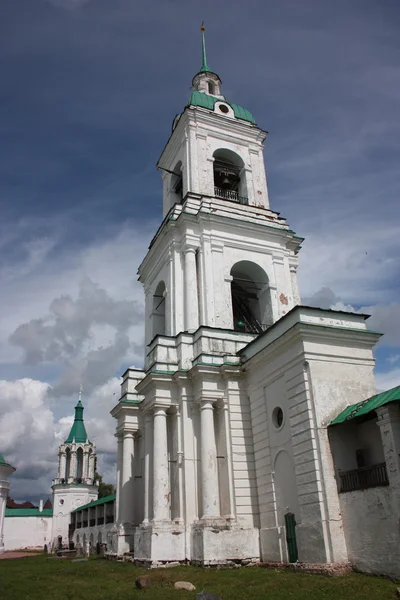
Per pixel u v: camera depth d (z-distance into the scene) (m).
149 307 30.31
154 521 20.02
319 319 18.89
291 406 18.38
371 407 15.51
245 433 21.31
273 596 12.37
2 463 50.84
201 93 32.59
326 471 16.41
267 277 27.08
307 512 16.67
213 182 29.25
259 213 28.42
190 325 24.58
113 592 13.69
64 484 59.78
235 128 31.30
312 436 16.98
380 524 14.45
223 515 20.28
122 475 26.78
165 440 21.59
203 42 37.88
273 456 19.64
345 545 15.55
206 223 26.48
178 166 31.83
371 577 14.10
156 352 23.05
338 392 17.84
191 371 22.06
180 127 31.05
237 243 26.97
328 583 13.59
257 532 19.62
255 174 30.70
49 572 20.20
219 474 20.97
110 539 26.41
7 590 14.46
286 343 18.97
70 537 55.66
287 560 17.86
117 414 28.28
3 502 50.53
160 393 22.17
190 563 19.38
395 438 14.33
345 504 15.86
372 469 15.22
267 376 20.42
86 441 63.59
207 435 20.94
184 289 25.75
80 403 66.94
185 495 20.56
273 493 19.28
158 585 14.77
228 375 21.91
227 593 13.05
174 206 27.86
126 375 28.44
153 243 28.98
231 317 25.36
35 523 61.56
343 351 18.62
